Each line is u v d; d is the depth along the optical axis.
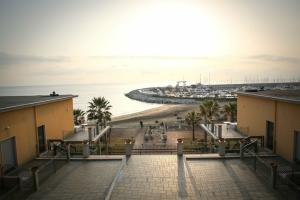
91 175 14.12
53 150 17.91
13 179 12.69
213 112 34.41
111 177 13.83
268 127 18.12
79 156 17.23
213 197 11.36
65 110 22.53
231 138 19.36
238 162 15.75
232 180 13.09
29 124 16.48
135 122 53.38
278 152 16.58
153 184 12.81
